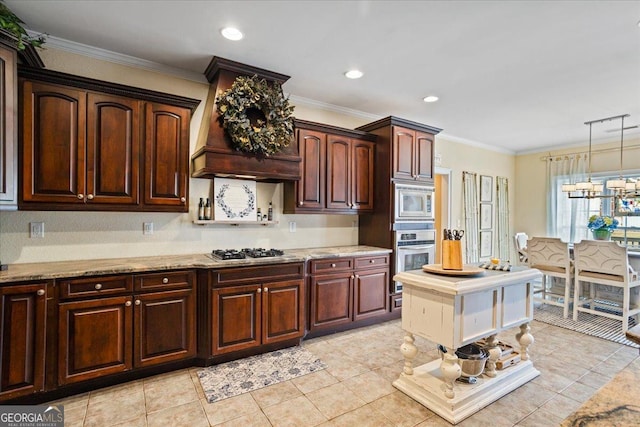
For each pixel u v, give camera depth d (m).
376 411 2.10
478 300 2.10
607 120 4.59
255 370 2.61
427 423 1.98
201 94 3.22
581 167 5.84
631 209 5.27
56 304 2.12
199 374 2.53
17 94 2.14
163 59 2.92
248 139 2.86
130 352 2.36
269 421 1.99
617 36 2.47
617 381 0.97
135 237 2.92
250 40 2.60
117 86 2.51
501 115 4.43
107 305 2.28
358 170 3.91
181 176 2.80
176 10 2.21
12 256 2.46
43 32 2.48
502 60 2.89
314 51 2.77
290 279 3.01
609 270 3.66
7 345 1.98
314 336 3.33
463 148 5.79
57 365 2.13
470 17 2.25
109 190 2.50
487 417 2.04
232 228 3.39
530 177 6.55
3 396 1.97
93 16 2.28
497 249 6.31
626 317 3.53
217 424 1.96
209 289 2.62
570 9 2.14
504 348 2.58
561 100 3.85
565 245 4.04
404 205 3.96
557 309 4.38
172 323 2.52
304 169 3.49
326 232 4.04
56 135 2.32
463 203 5.77
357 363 2.76
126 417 2.01
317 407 2.13
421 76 3.24
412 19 2.29
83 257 2.71
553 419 2.02
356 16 2.26
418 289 2.19
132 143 2.59
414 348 2.33
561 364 2.77
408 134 4.01
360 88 3.55
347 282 3.48
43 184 2.28
